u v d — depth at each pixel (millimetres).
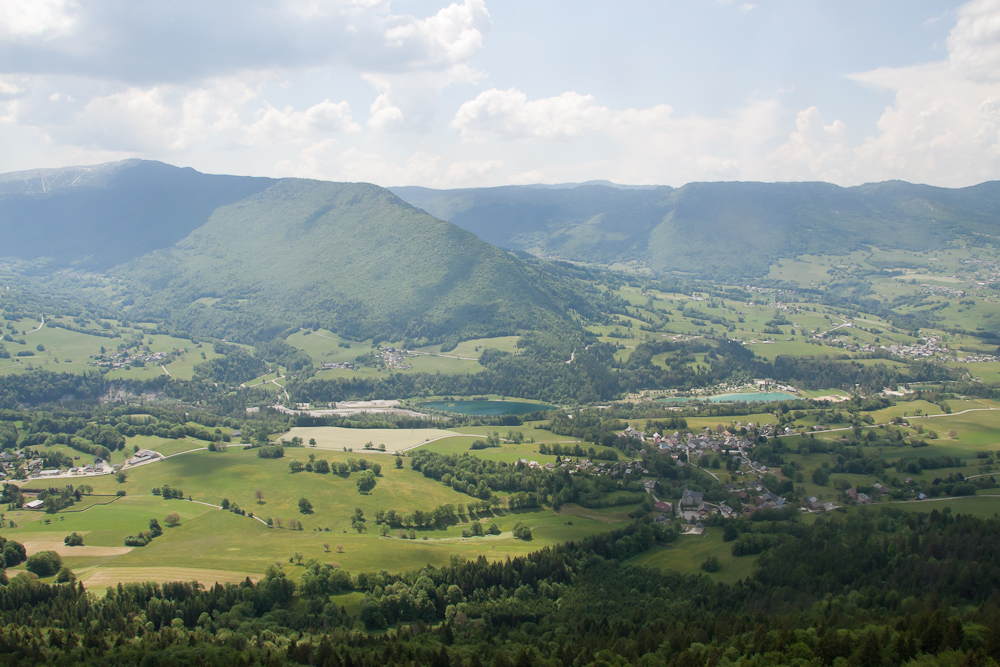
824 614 159375
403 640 158750
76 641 149375
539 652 151500
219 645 151125
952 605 156375
